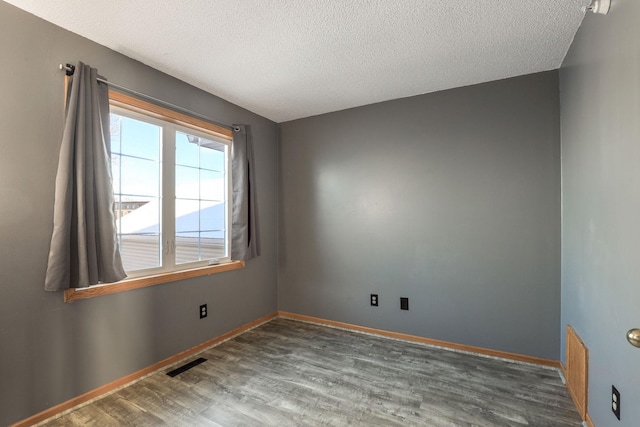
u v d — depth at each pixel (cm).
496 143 251
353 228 315
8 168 160
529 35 189
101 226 185
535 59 218
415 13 168
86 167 179
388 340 288
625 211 122
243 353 259
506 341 247
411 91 275
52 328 175
